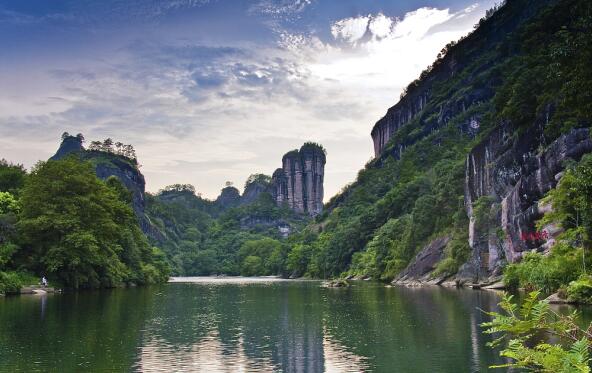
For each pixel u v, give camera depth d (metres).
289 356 26.19
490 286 74.56
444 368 22.94
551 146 63.81
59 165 75.94
